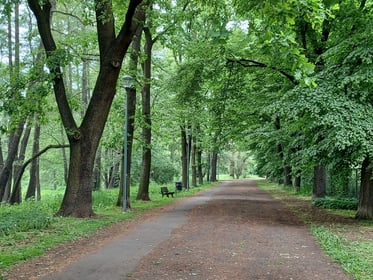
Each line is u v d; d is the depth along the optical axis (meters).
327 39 17.38
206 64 18.41
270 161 33.16
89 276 6.66
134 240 10.09
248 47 18.41
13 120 15.02
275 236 10.78
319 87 12.43
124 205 16.44
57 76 13.98
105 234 11.00
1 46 21.78
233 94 20.52
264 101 21.19
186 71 18.94
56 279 6.46
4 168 21.42
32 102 14.17
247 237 10.59
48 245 9.02
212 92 21.50
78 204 14.00
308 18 7.66
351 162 14.44
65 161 32.41
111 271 7.00
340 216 15.38
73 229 11.20
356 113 11.85
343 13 14.75
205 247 9.23
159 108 27.34
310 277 6.70
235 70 19.05
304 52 17.27
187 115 28.17
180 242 9.84
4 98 14.17
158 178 46.19
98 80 14.50
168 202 21.98
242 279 6.58
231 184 49.03
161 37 21.41
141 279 6.52
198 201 22.88
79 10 25.70
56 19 26.34
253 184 48.66
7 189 24.95
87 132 14.27
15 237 9.69
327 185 23.69
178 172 50.69
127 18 13.66
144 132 23.14
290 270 7.17
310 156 14.37
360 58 12.47
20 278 6.51
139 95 27.44
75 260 7.82
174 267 7.33
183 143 36.69
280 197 25.81
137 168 42.38
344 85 12.62
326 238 10.00
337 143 11.58
